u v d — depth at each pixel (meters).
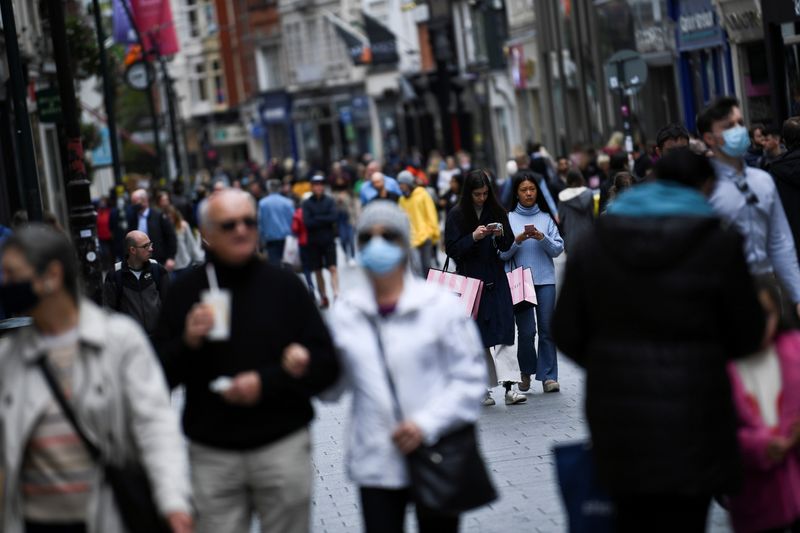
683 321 11.84
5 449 11.45
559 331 12.50
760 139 32.72
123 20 99.88
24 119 39.06
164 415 11.73
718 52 60.34
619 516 12.32
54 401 11.48
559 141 98.44
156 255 43.84
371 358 13.33
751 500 13.20
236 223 13.17
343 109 172.50
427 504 13.05
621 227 12.05
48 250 11.38
